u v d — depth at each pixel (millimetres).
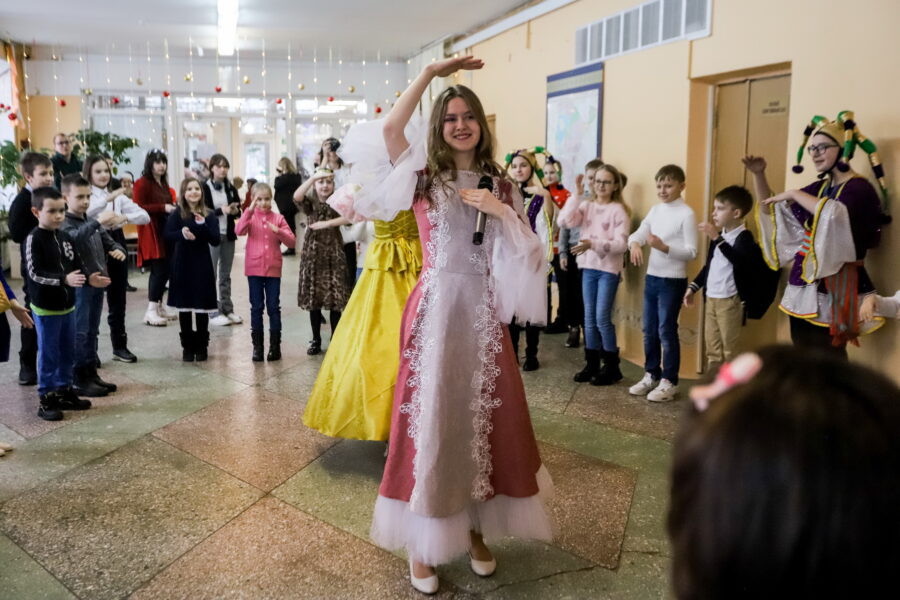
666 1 4234
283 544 2271
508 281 2021
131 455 2939
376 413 2678
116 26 7941
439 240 1996
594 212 4152
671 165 3760
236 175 10695
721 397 490
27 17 7504
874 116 2988
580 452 3027
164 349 4680
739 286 3430
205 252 4293
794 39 3391
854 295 2850
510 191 2111
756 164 3166
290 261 9328
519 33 6004
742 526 438
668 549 2262
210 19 7566
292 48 9344
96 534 2309
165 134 10273
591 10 4980
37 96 9523
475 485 1985
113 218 3842
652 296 3729
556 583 2082
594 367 4059
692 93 4098
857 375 469
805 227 2980
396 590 2037
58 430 3201
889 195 2916
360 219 2490
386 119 2020
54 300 3236
